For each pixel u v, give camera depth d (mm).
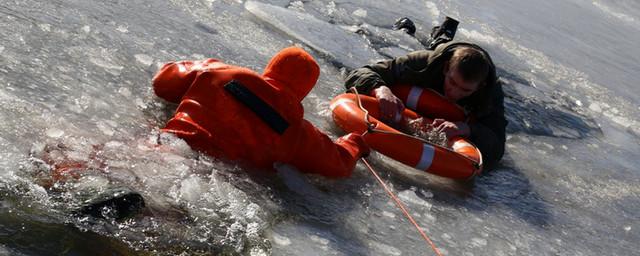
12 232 2615
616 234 4547
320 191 3713
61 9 4773
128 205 2900
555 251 3988
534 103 6855
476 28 9273
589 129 6719
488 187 4621
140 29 4984
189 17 5680
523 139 5855
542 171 5250
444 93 5020
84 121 3506
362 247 3336
